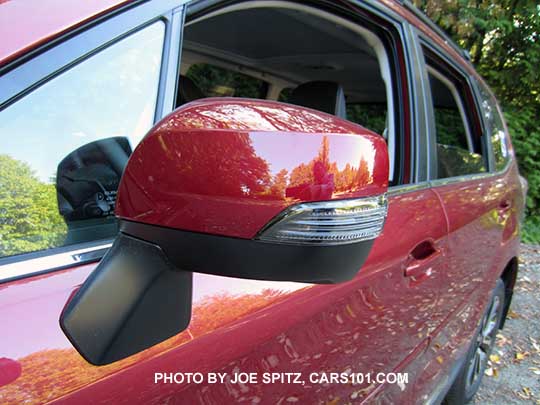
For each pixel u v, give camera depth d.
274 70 3.04
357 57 2.58
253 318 0.97
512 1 7.02
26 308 0.74
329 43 2.32
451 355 2.10
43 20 0.82
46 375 0.71
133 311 0.74
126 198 0.72
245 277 0.68
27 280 0.78
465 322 2.26
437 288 1.80
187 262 0.69
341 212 0.67
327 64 2.81
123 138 0.95
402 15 1.80
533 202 7.30
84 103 0.89
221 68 2.96
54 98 0.85
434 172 1.86
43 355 0.71
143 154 0.68
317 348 1.15
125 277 0.74
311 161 0.65
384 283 1.41
